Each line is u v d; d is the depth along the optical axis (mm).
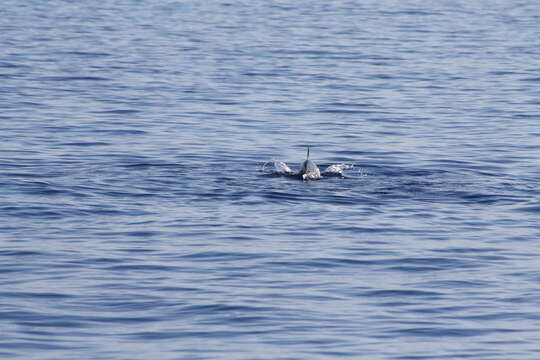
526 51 155625
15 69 128500
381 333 45250
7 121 96062
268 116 102625
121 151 84500
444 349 43562
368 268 54500
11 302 48062
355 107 108562
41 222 62094
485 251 57938
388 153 86375
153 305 48156
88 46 152500
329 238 60000
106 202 67000
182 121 98875
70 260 54844
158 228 61281
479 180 75812
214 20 193375
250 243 58594
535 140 92188
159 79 124188
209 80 124188
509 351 43531
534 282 52594
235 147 87688
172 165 79188
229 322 46125
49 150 84000
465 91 119812
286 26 185125
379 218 64500
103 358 42000
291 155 85438
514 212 66625
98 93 113375
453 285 51875
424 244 59156
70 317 46406
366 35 173750
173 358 42188
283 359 42250
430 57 148125
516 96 116750
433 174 77938
